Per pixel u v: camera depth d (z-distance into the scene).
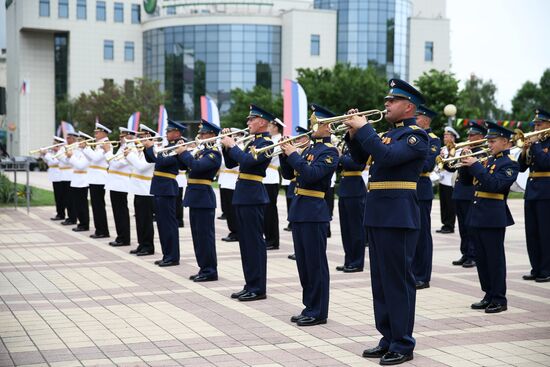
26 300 7.79
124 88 47.06
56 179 16.39
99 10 55.75
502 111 64.81
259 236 7.88
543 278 9.08
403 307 5.59
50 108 52.56
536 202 9.09
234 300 7.82
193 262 10.50
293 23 53.50
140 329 6.53
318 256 6.73
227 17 54.28
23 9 49.66
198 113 55.28
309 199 6.77
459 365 5.45
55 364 5.47
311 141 7.13
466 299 7.90
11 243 12.53
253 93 37.38
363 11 54.56
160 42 56.16
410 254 5.67
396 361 5.46
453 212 14.56
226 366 5.42
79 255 11.14
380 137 5.65
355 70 32.59
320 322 6.75
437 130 29.45
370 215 5.70
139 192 11.10
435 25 57.34
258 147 7.80
